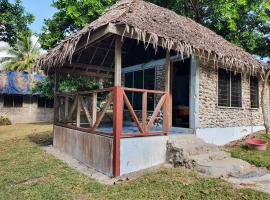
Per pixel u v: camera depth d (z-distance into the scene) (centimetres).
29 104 2372
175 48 637
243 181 559
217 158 682
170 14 935
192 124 851
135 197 469
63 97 974
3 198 478
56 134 967
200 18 1584
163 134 701
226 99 984
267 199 447
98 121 672
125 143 611
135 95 1091
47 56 812
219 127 939
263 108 1111
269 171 645
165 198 461
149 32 577
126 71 1145
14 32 1495
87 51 952
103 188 521
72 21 1462
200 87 868
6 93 2158
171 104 940
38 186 537
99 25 574
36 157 805
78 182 560
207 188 499
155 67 994
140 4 833
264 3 1436
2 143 1133
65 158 791
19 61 2862
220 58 770
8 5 1405
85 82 1465
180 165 658
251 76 1131
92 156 686
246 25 1557
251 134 1093
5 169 675
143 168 644
